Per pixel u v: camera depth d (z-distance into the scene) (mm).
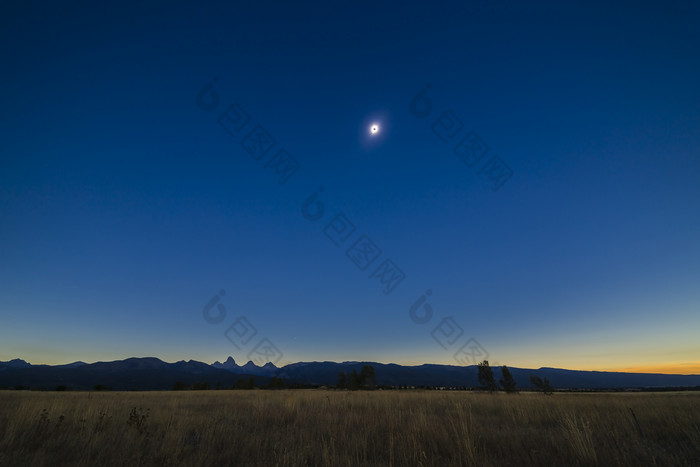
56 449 6410
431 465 5715
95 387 66125
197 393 31750
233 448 6719
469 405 14172
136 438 7188
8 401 15180
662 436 8023
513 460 6094
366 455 6504
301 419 10695
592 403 14789
